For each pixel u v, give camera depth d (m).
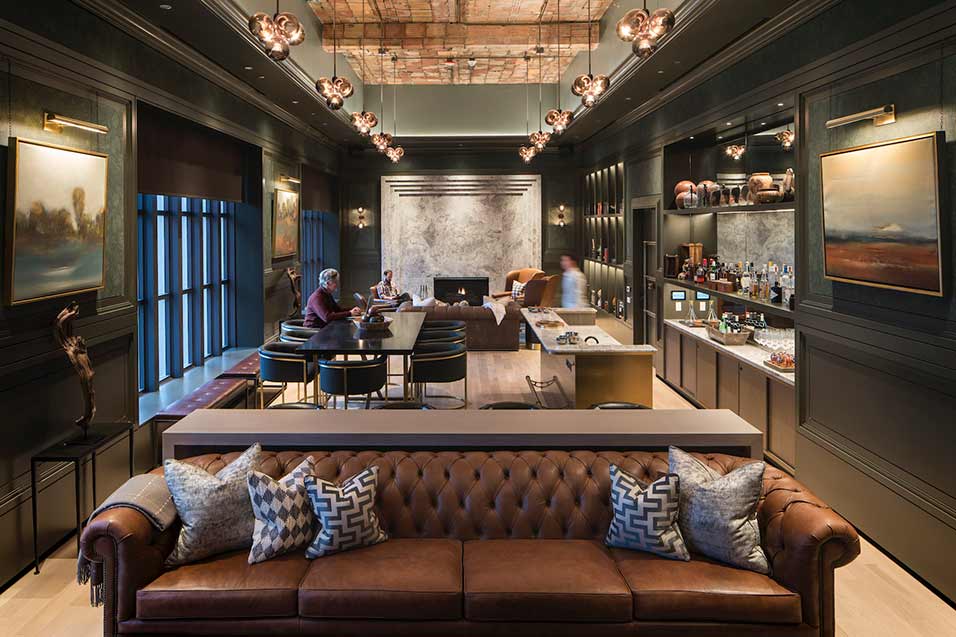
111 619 3.22
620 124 11.50
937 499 3.95
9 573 4.19
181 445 4.00
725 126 7.39
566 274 14.05
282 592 3.19
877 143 4.28
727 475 3.50
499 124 14.73
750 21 5.87
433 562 3.39
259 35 4.48
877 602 3.95
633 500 3.49
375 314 7.80
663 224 9.41
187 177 7.96
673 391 9.10
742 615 3.13
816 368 5.33
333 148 14.73
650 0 7.29
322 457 3.89
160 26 6.12
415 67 12.67
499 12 9.39
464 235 15.74
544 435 3.97
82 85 4.99
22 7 4.24
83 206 4.80
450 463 3.87
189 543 3.38
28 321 4.34
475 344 12.31
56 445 4.51
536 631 3.17
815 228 5.30
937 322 3.93
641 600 3.16
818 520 3.18
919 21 3.98
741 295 7.17
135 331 5.82
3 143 4.06
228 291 10.11
